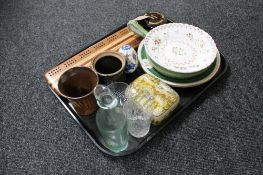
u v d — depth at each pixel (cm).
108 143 66
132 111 68
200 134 72
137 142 67
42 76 87
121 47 77
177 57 76
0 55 94
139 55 79
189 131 72
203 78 74
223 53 90
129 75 78
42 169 68
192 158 68
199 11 106
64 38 99
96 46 84
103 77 68
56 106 79
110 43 85
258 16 103
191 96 74
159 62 72
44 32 101
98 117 65
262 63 87
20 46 97
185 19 103
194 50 78
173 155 68
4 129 75
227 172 66
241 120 74
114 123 64
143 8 109
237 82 82
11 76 88
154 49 76
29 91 83
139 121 67
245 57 88
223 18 103
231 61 87
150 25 83
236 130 72
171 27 81
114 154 65
